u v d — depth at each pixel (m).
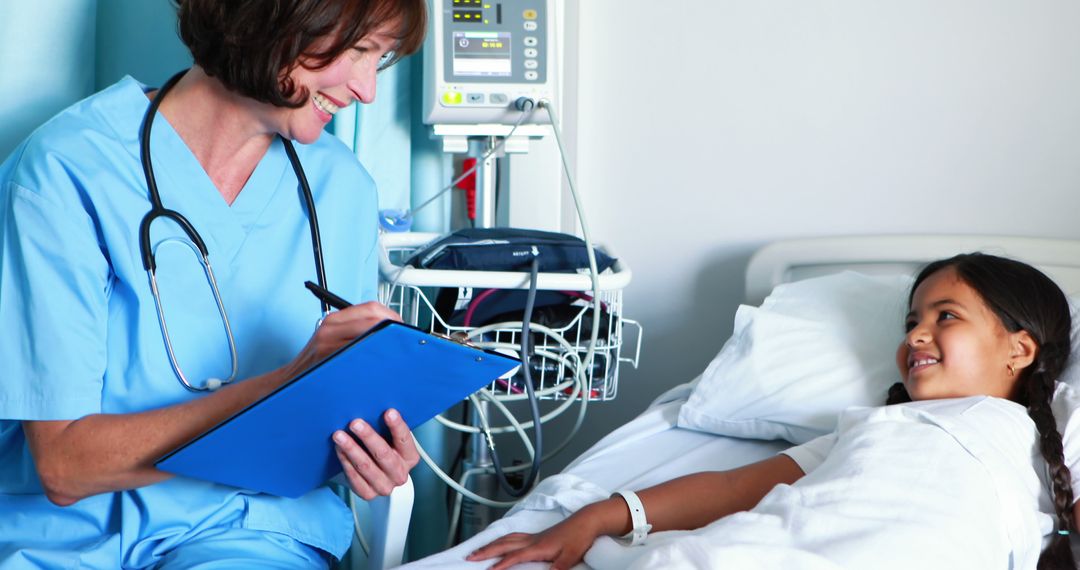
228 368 1.23
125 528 1.15
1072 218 1.86
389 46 1.19
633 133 2.17
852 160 2.01
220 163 1.25
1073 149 1.84
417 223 2.05
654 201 2.18
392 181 1.93
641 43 2.14
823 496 1.19
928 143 1.95
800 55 2.02
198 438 0.99
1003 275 1.46
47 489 1.10
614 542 1.20
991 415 1.34
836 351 1.61
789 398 1.57
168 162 1.20
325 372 0.96
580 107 2.19
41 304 1.08
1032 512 1.26
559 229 2.13
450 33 1.78
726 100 2.09
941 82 1.93
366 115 1.84
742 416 1.60
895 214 1.99
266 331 1.26
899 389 1.51
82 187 1.13
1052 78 1.84
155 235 1.18
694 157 2.13
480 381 1.06
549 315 1.67
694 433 1.66
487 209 1.91
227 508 1.21
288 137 1.23
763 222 2.10
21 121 1.47
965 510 1.18
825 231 2.05
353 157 1.41
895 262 1.91
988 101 1.90
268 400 0.96
